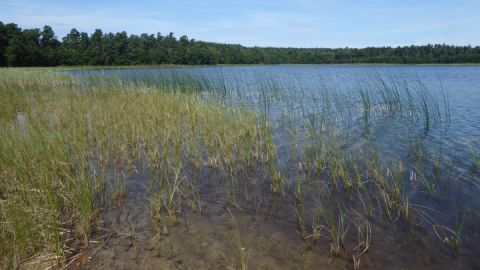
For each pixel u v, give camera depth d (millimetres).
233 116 8094
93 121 8211
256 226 3994
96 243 3580
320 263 3291
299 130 8461
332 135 7973
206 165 6082
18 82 15297
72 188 4426
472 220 4070
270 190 5027
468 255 3400
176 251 3461
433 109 11586
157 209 4191
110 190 4934
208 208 4457
